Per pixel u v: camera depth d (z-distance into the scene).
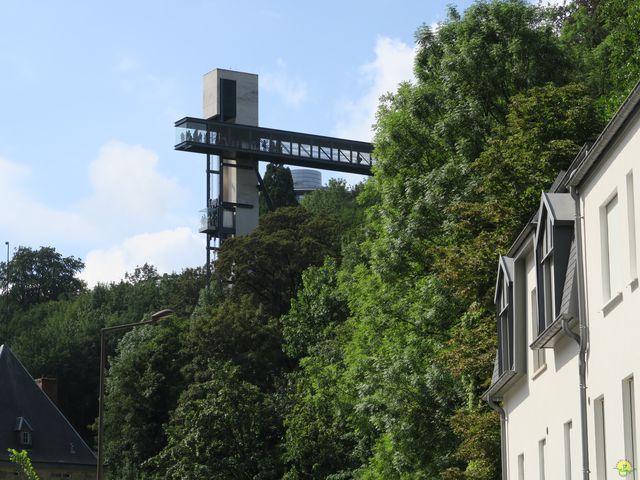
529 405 34.75
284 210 136.38
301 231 133.38
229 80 146.25
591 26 67.88
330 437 88.56
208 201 142.50
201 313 131.75
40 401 120.25
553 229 29.23
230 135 141.62
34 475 53.72
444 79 57.50
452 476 43.59
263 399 97.94
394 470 59.16
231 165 143.25
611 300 24.56
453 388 51.78
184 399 108.94
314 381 87.56
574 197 27.38
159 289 171.88
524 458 35.53
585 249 26.80
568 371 29.23
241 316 119.75
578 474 28.08
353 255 96.25
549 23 59.22
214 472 90.88
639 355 22.89
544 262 30.66
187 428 93.38
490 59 56.62
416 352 54.56
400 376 54.06
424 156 59.44
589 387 26.61
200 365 118.88
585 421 26.80
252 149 142.38
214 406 93.19
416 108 58.78
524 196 43.03
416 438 52.84
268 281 131.25
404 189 58.88
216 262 131.50
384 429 57.12
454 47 58.62
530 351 34.47
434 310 53.78
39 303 196.62
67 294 197.62
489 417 42.69
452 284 44.12
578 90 46.75
